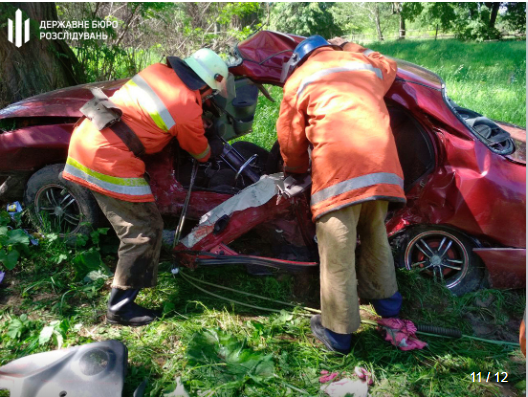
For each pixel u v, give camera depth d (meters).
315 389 2.32
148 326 2.74
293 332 2.75
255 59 3.22
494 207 2.84
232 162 3.26
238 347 2.54
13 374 2.19
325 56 2.56
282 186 2.81
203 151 2.84
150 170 3.12
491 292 3.03
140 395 2.21
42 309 2.86
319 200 2.35
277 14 20.88
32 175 3.28
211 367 2.38
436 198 2.91
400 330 2.62
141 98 2.63
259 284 3.20
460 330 2.82
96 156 2.58
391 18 36.66
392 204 2.60
